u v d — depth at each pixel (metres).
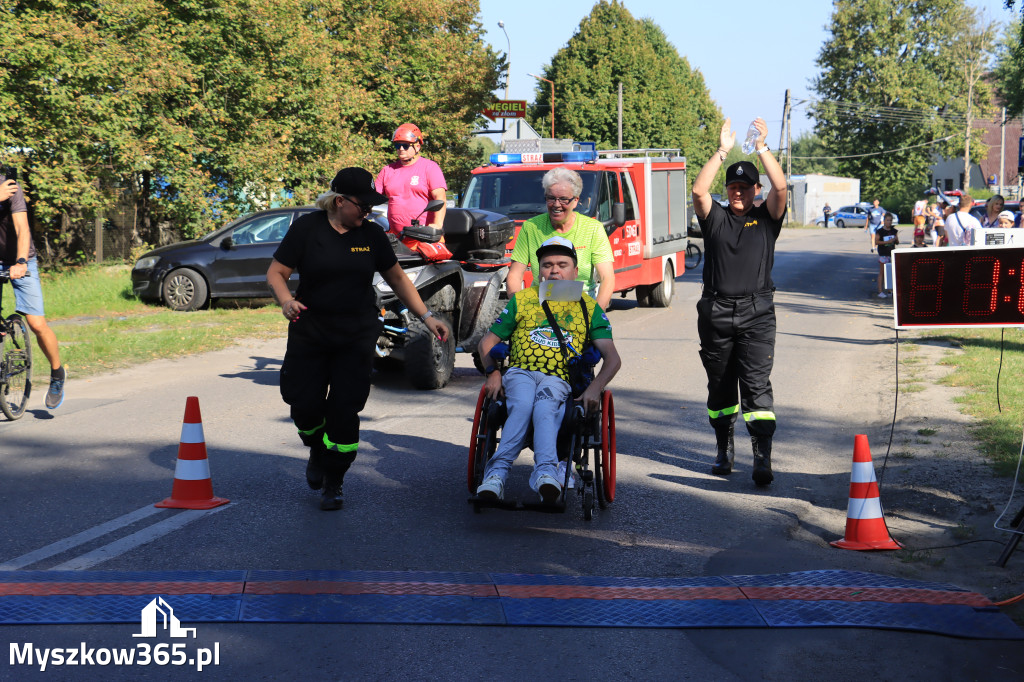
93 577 4.50
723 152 6.34
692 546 5.25
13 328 8.06
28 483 6.18
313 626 4.04
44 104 20.05
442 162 37.03
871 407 9.07
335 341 5.61
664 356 12.30
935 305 5.27
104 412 8.53
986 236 13.72
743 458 7.36
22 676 3.53
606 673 3.68
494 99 39.50
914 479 6.42
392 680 3.57
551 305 5.79
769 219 6.37
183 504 5.73
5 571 4.56
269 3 25.06
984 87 78.75
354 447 5.70
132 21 22.03
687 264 32.94
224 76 24.36
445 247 9.87
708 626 4.12
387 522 5.54
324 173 27.05
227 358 12.01
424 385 9.77
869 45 80.00
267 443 7.44
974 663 3.80
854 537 5.25
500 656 3.80
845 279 24.97
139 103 21.88
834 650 3.91
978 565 4.89
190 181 22.95
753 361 6.41
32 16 19.62
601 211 15.24
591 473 5.56
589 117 64.81
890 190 80.00
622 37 65.31
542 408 5.51
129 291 18.33
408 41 34.44
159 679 3.53
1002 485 6.20
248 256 17.09
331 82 27.92
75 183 20.38
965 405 8.60
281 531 5.32
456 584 4.51
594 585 4.55
